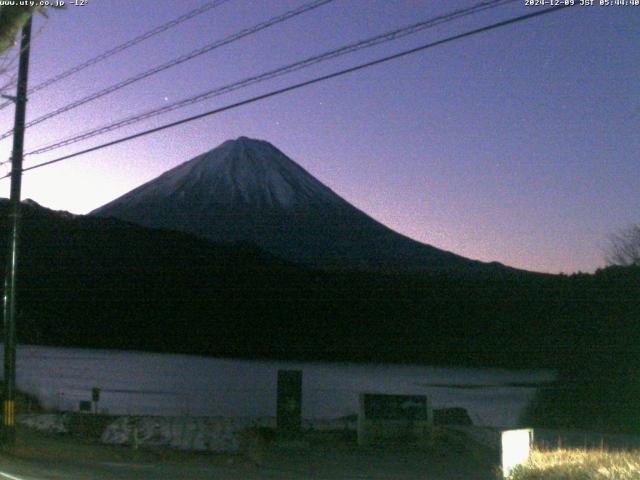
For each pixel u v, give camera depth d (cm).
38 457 2078
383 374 5800
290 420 2552
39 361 6681
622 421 3316
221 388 5169
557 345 4391
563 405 3666
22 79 2194
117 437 2505
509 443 1513
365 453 2333
